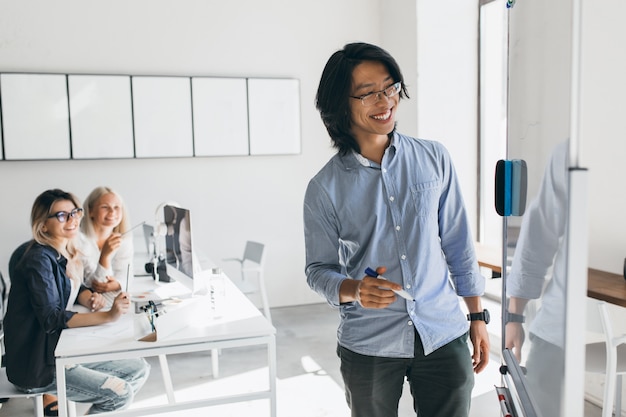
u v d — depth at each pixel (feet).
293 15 16.30
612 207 8.92
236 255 16.31
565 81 2.76
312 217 5.29
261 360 12.30
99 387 7.54
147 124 15.23
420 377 5.23
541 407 3.39
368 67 4.75
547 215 3.21
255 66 16.12
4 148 14.29
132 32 15.11
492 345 12.69
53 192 8.27
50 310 7.52
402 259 5.04
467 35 15.02
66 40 14.67
